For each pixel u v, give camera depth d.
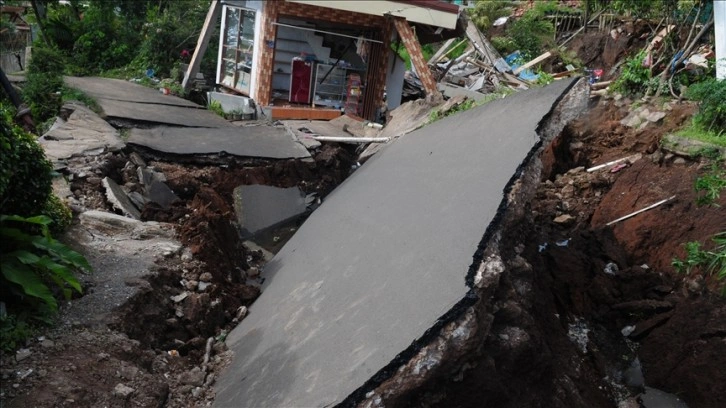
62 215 6.94
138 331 5.93
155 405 5.07
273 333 6.38
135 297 6.07
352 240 7.55
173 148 10.73
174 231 8.16
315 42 15.70
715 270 8.28
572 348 7.86
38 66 13.92
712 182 9.16
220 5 17.19
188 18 20.31
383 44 16.05
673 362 7.80
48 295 5.06
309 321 6.06
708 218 8.88
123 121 11.71
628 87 12.09
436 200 7.06
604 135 11.56
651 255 9.27
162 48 18.98
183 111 13.88
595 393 7.55
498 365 5.32
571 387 6.82
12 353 4.86
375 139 12.35
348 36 15.20
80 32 20.69
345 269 6.76
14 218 5.17
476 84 17.48
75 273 6.20
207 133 12.06
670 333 8.03
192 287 7.24
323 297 6.40
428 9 14.94
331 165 11.89
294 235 10.17
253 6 15.30
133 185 9.30
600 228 9.79
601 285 8.86
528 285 5.95
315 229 9.24
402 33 14.73
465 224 5.86
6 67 22.34
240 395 5.51
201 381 5.91
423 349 4.45
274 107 14.45
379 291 5.63
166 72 18.88
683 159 9.89
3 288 5.20
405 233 6.64
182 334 6.55
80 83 14.95
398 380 4.36
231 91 16.89
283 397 4.93
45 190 6.02
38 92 12.15
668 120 10.88
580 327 8.54
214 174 10.56
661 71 12.97
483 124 8.72
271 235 10.36
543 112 7.24
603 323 8.66
